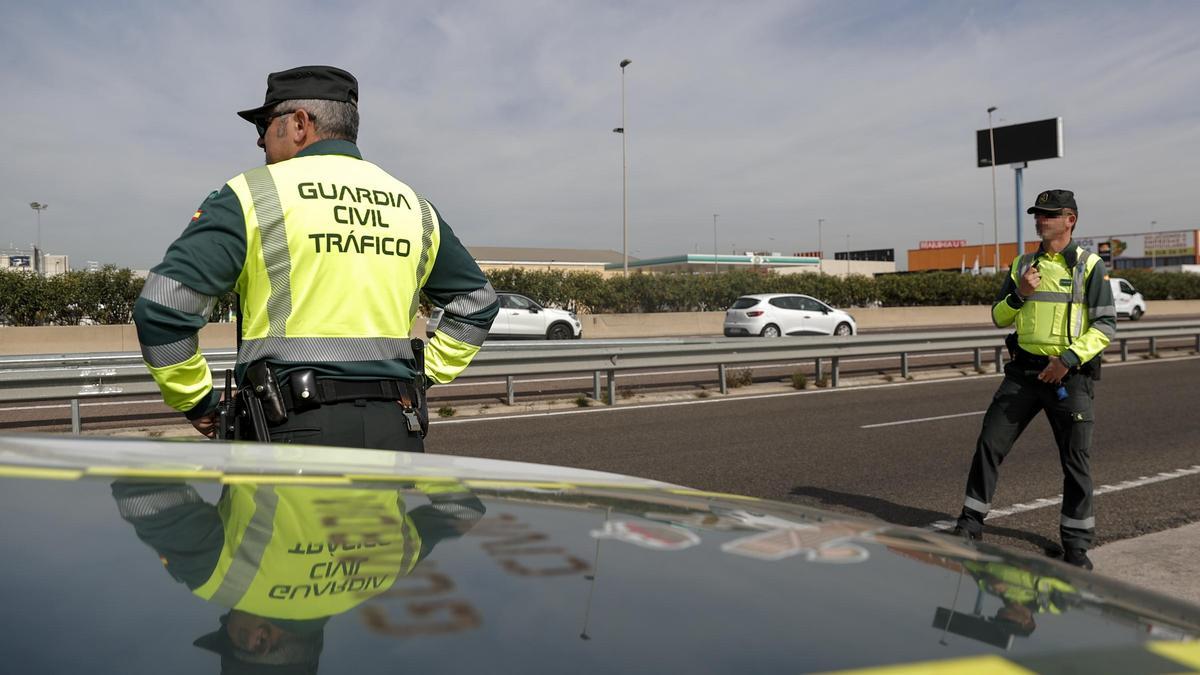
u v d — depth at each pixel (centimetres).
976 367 1429
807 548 60
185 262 169
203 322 178
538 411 969
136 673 32
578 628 39
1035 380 403
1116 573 374
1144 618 50
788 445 735
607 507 70
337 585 43
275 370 180
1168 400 1021
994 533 450
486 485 76
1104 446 709
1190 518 471
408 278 198
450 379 220
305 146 198
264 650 35
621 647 37
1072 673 38
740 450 713
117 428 833
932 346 1348
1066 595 53
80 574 43
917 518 485
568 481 88
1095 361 392
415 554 50
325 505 62
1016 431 417
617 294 2947
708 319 2903
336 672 33
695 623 41
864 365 1573
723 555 55
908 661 38
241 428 183
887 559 59
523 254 8094
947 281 3700
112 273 2062
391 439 186
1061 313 392
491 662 34
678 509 72
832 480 591
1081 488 390
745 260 6919
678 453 702
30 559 44
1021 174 4916
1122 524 459
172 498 60
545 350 997
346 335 184
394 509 62
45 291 1984
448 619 39
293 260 180
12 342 1806
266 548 49
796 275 3369
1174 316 4000
